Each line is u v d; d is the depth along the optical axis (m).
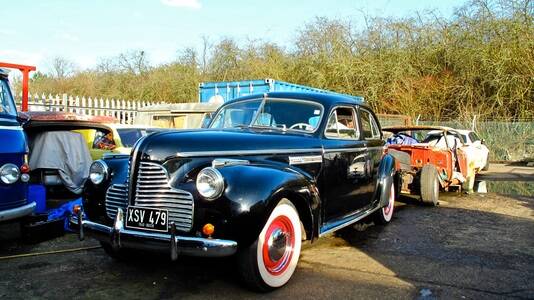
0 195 4.56
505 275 4.19
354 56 20.30
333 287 3.85
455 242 5.39
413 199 8.66
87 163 6.08
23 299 3.56
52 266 4.38
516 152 17.19
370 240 5.47
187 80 23.17
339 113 5.06
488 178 12.27
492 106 17.64
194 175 3.57
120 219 3.64
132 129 7.62
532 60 16.92
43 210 5.31
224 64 23.28
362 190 5.40
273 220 3.70
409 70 19.27
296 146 4.30
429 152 8.64
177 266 4.37
